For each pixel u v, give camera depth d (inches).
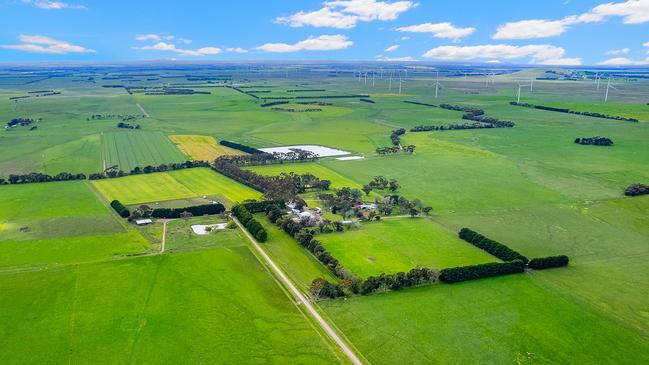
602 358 3599.9
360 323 3993.6
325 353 3607.3
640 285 4685.0
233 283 4611.2
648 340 3818.9
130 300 4279.0
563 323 4030.5
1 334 3782.0
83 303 4222.4
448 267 5007.4
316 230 5890.8
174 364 3467.0
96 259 5088.6
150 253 5246.1
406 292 4490.7
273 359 3533.5
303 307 4239.7
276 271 4896.7
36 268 4857.3
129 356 3545.8
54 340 3718.0
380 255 5305.1
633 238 5866.1
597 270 5000.0
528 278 4790.8
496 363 3533.5
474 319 4069.9
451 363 3528.5
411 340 3774.6
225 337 3779.5
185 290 4468.5
